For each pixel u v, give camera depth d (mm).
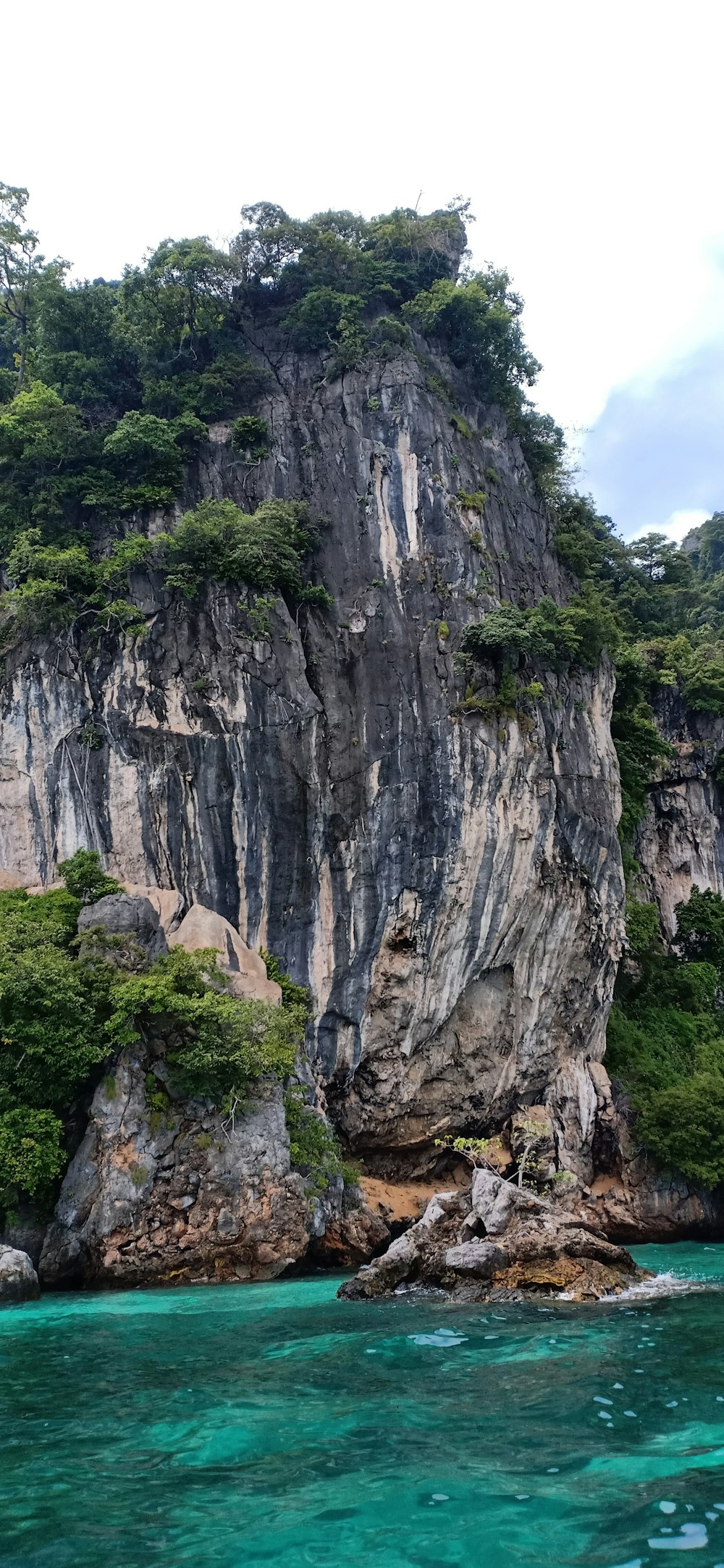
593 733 39094
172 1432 11133
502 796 34188
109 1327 17000
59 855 31438
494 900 33875
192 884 31266
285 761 32688
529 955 35375
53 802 31859
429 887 32812
